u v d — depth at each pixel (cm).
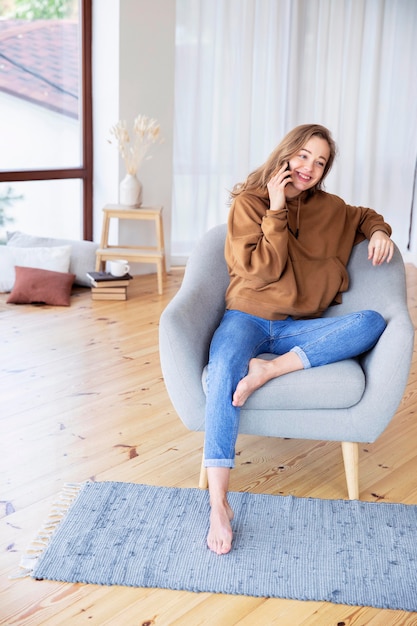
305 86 520
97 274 439
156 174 479
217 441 219
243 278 258
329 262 264
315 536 218
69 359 347
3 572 199
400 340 225
